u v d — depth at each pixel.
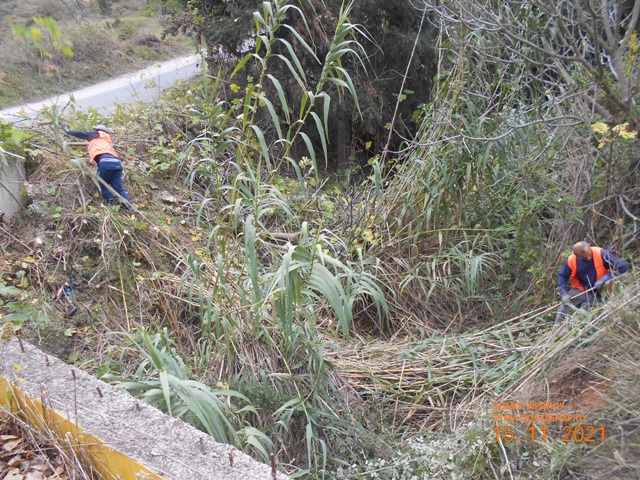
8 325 3.29
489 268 6.20
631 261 4.96
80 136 6.11
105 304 5.10
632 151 5.03
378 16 11.19
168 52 16.20
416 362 4.89
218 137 3.94
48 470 2.46
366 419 4.12
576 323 4.01
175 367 3.42
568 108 6.21
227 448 2.44
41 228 5.46
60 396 2.72
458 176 5.96
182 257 5.59
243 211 6.33
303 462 3.74
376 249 6.27
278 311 3.33
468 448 3.23
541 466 2.98
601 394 3.10
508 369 4.42
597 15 4.40
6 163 5.18
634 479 2.68
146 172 7.36
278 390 3.90
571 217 5.35
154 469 2.28
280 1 3.50
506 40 6.18
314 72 11.12
